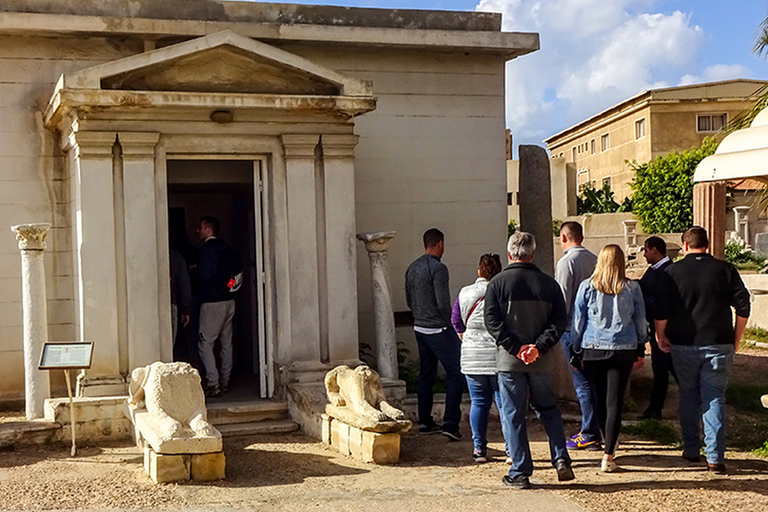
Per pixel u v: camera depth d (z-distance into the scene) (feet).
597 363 23.25
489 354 23.67
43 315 27.48
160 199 28.40
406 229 36.50
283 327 29.71
